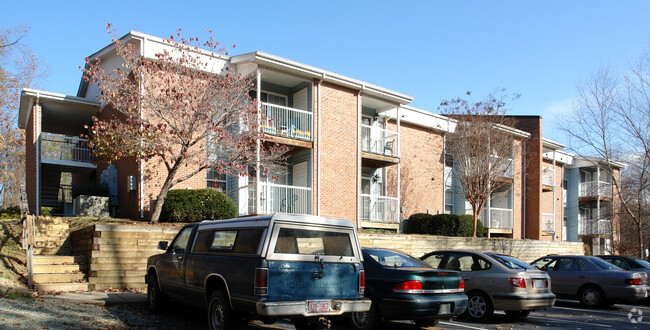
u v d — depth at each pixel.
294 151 19.31
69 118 20.53
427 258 11.06
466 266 10.38
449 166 26.73
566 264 13.97
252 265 6.49
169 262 8.56
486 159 22.64
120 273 11.27
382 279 8.20
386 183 23.44
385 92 20.98
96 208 16.09
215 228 7.69
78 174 23.80
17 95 21.67
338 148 19.55
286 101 20.09
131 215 15.77
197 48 14.86
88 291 10.68
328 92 19.50
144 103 13.61
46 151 18.97
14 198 26.88
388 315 8.04
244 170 14.75
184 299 8.05
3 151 24.41
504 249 21.62
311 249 6.88
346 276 7.11
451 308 8.30
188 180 16.45
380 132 23.17
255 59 16.97
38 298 9.25
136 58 14.11
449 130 25.19
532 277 9.73
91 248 11.23
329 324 7.10
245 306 6.50
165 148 13.47
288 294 6.50
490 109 23.00
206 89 13.89
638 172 23.97
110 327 7.51
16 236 12.41
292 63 17.84
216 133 14.12
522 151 29.38
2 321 6.91
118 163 17.66
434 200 25.58
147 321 8.29
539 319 10.52
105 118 18.27
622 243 29.11
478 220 23.94
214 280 7.32
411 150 24.77
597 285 13.08
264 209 18.02
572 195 37.09
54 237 12.63
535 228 29.00
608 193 35.50
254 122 14.89
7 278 10.24
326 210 18.86
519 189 28.88
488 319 9.80
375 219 21.58
